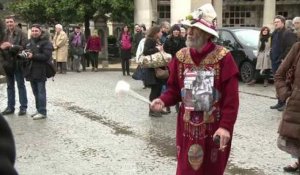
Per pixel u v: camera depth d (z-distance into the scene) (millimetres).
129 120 9891
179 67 4082
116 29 28281
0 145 1377
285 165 6680
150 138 8273
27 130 8875
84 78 18312
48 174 6234
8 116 10352
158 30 10141
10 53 10039
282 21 11789
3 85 16109
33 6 24719
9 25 9961
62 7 24250
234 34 17344
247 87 15586
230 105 3918
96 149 7496
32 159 6910
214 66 3955
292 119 5746
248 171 6395
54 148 7539
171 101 4129
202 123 3994
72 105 11734
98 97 13070
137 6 25000
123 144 7824
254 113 10719
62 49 20156
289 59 5875
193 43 3947
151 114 10320
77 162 6781
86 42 23406
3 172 1343
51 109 11164
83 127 9156
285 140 5855
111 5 24000
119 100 12539
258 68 15531
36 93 10094
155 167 6555
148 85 10227
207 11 3945
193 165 4008
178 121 4160
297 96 5715
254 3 31547
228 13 31875
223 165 4043
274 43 11844
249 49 16516
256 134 8586
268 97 13258
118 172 6328
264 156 7129
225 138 3859
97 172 6324
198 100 3967
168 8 31656
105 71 21766
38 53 9828
